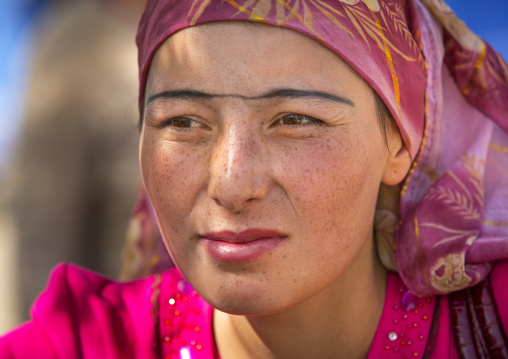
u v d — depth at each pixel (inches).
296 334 50.3
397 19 47.5
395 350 50.7
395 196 52.7
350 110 43.6
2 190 133.5
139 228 70.5
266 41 41.8
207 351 52.3
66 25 93.0
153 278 57.1
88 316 55.1
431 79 50.9
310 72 42.3
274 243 42.8
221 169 41.7
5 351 53.9
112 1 92.7
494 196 52.6
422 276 50.2
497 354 49.8
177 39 43.3
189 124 43.9
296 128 42.6
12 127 183.6
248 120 42.0
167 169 44.4
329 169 43.0
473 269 49.9
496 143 53.6
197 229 43.9
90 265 91.2
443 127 52.9
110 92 89.2
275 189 42.6
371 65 44.5
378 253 53.3
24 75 102.5
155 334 53.6
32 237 88.7
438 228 50.6
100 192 90.0
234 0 42.0
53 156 88.6
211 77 42.1
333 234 44.0
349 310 50.3
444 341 50.6
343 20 43.4
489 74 52.6
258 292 43.1
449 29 51.7
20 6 191.0
